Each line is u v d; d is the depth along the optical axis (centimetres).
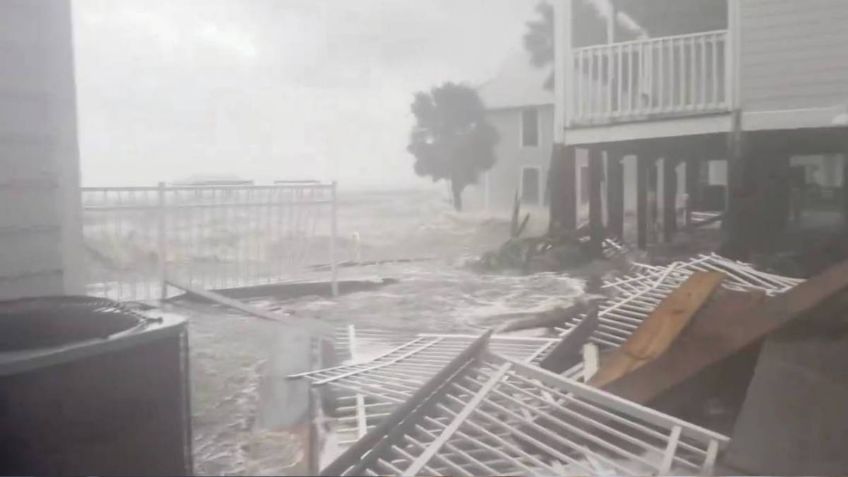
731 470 179
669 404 195
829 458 175
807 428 183
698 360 195
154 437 166
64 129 185
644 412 190
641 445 187
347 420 182
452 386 190
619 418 190
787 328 199
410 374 188
